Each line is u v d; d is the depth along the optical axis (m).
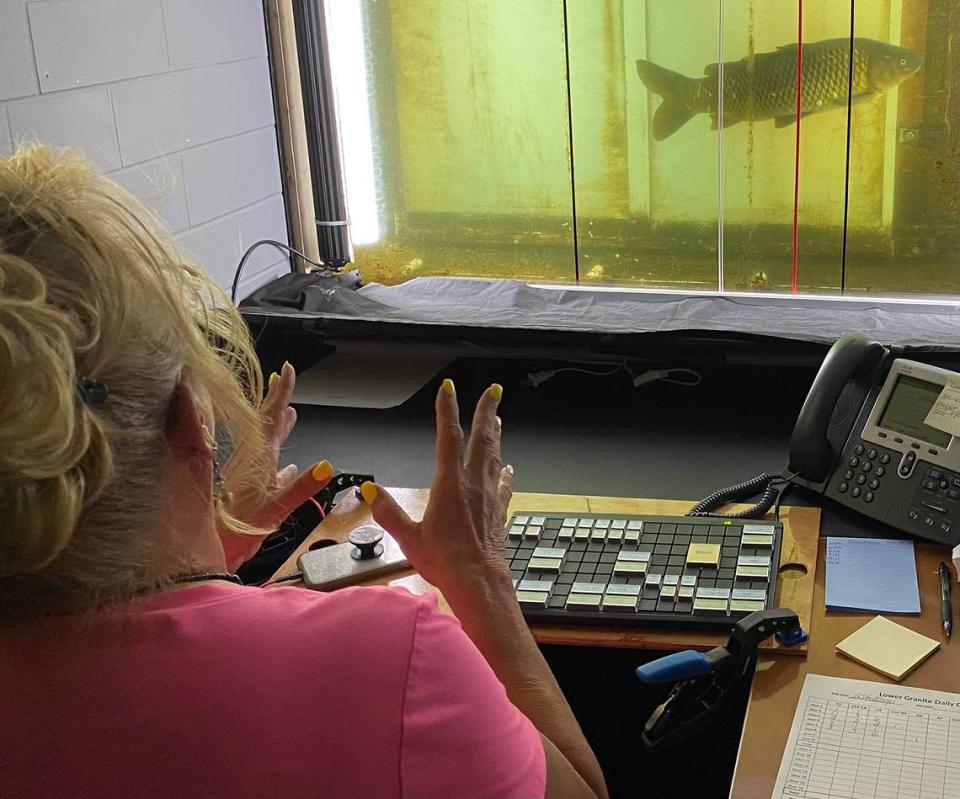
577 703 1.53
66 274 0.58
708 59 2.25
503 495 0.94
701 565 1.16
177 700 0.60
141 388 0.61
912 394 1.26
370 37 2.31
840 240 2.32
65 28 1.67
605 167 2.36
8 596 0.60
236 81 2.12
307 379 1.86
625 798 1.52
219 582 0.66
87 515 0.59
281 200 2.32
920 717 0.94
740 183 2.33
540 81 2.31
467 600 0.86
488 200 2.42
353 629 0.63
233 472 0.79
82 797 0.60
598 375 1.82
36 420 0.53
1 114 1.57
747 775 0.90
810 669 1.02
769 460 1.48
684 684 1.03
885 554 1.19
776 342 1.65
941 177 2.20
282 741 0.60
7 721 0.60
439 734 0.61
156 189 1.89
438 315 1.89
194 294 0.69
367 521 1.34
